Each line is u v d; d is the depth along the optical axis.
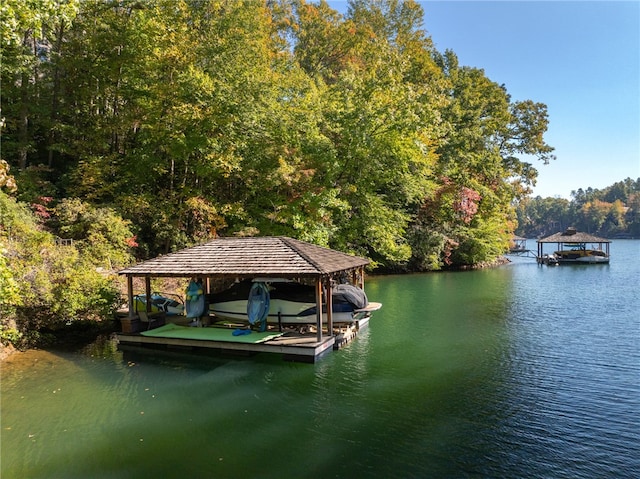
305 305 12.03
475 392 8.20
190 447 6.16
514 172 41.94
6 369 9.70
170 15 19.23
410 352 10.96
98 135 18.77
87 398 8.04
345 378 9.05
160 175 20.45
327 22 38.41
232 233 19.94
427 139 24.95
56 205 16.23
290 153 21.03
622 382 8.68
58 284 11.29
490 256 36.88
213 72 19.89
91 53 19.92
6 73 16.86
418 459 5.75
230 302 12.59
